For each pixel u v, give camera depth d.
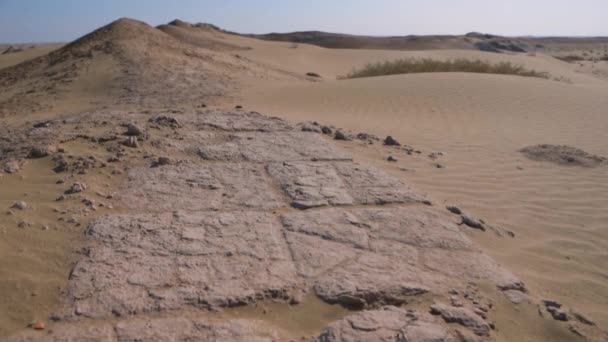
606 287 3.14
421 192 4.50
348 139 6.39
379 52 38.78
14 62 33.28
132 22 22.23
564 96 10.59
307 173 4.72
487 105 9.82
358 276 2.88
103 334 2.34
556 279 3.18
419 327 2.43
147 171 4.64
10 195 3.89
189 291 2.69
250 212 3.77
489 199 4.59
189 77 15.38
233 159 5.12
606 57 57.97
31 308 2.53
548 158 6.07
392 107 10.00
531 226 4.02
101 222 3.47
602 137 7.45
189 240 3.26
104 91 13.80
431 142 6.89
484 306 2.69
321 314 2.58
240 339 2.35
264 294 2.70
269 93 12.57
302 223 3.59
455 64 17.73
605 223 4.14
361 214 3.80
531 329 2.59
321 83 13.52
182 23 51.72
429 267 3.05
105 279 2.77
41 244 3.13
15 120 9.68
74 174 4.42
